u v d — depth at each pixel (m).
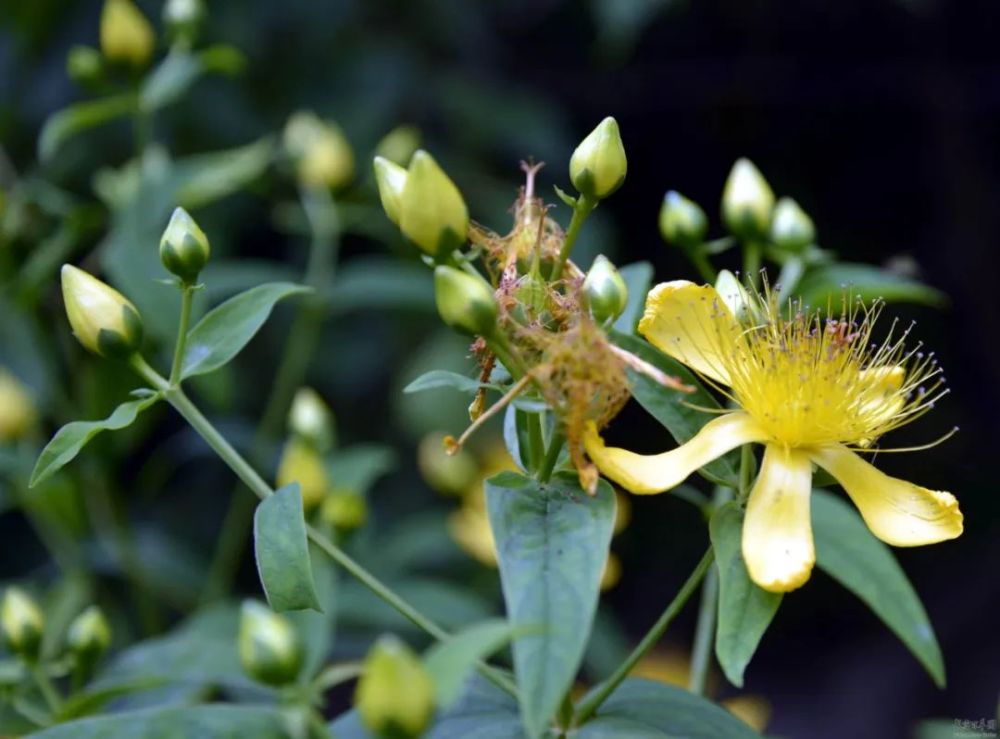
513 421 0.53
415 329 0.87
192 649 0.62
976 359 1.10
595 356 0.51
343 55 0.85
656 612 1.08
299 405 0.65
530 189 0.55
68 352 0.73
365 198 0.75
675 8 1.06
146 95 0.71
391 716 0.47
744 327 0.55
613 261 0.85
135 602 0.82
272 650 0.51
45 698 0.64
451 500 0.89
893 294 0.61
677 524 1.10
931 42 1.11
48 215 0.75
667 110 1.12
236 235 0.83
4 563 0.89
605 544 0.50
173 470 0.91
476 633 0.48
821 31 1.11
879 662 1.09
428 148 0.87
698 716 0.53
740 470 0.54
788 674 1.11
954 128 1.11
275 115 0.83
